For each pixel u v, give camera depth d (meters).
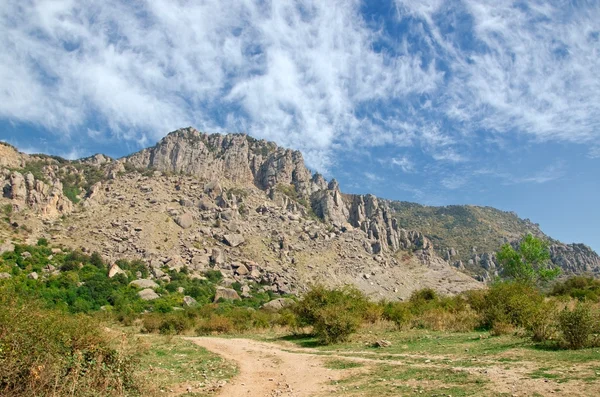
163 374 18.17
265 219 155.38
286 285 113.00
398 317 34.19
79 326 13.90
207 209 148.00
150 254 111.81
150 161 182.62
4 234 98.38
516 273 65.00
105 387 12.57
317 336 32.25
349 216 187.00
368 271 143.38
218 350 27.73
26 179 124.25
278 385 16.23
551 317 20.55
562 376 12.61
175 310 73.31
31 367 11.22
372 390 13.73
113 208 135.25
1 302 12.27
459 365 16.20
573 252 189.12
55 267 86.81
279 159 198.50
